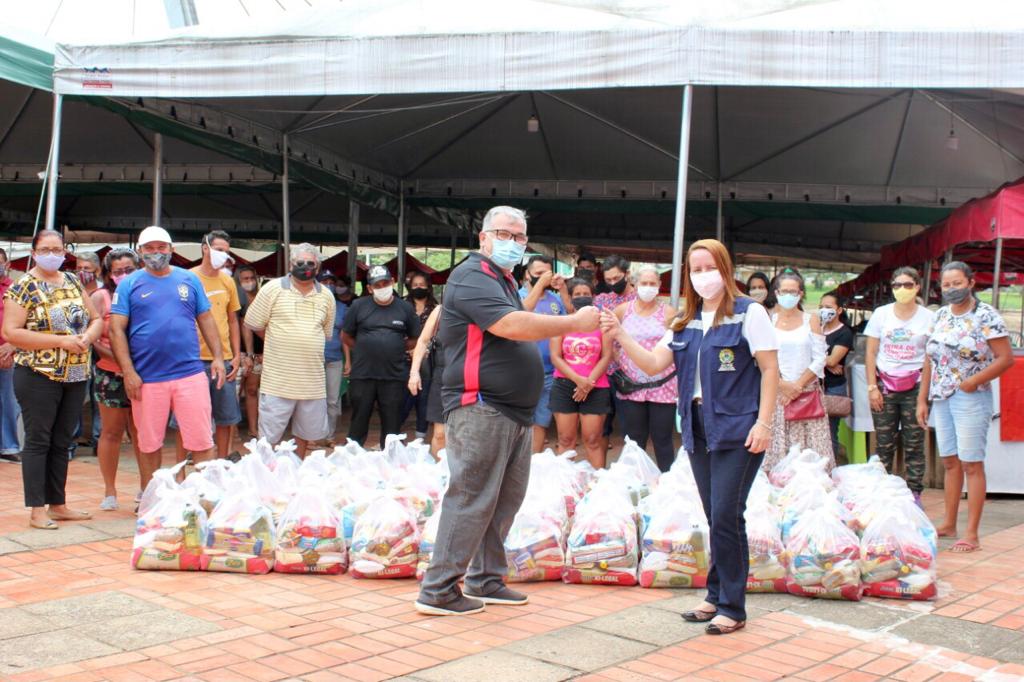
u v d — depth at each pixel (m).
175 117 9.38
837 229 20.08
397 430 8.25
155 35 8.12
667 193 14.61
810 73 6.75
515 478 4.47
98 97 8.38
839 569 4.58
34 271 5.92
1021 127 10.53
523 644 3.89
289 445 5.96
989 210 8.45
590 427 7.02
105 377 6.49
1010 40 6.53
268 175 14.82
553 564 4.96
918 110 11.09
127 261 7.49
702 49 6.88
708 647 3.89
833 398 8.27
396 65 7.44
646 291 6.67
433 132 12.57
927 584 4.61
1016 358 7.68
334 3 8.08
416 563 4.97
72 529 5.93
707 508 4.21
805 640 4.01
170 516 5.04
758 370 4.05
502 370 4.23
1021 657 3.83
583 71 7.09
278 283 7.01
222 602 4.45
